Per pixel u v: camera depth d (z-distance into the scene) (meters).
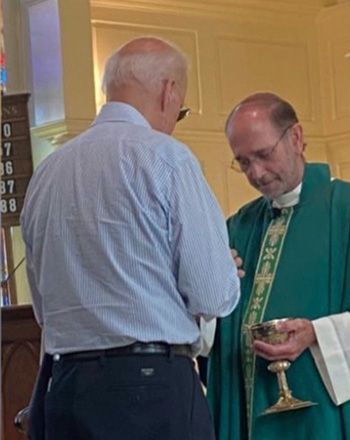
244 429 2.29
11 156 4.04
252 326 2.22
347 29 5.47
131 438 1.80
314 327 2.19
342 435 2.20
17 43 4.58
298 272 2.29
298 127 2.32
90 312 1.84
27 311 3.39
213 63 5.27
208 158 5.21
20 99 4.06
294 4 5.48
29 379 3.40
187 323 1.88
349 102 5.45
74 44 4.50
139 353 1.82
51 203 1.92
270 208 2.41
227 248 1.89
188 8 5.17
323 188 2.36
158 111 1.99
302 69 5.56
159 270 1.84
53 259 1.90
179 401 1.83
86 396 1.83
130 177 1.85
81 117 4.50
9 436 3.37
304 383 2.21
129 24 4.95
